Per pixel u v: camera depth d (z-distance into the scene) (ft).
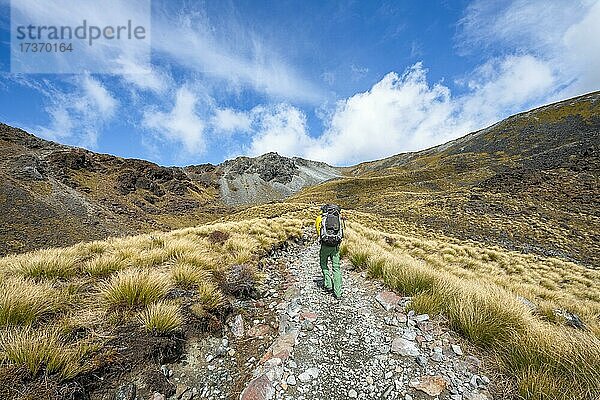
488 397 12.03
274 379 13.09
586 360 12.73
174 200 594.65
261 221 54.44
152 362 12.98
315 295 23.15
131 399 11.24
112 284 17.03
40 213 315.78
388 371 13.69
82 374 11.04
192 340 15.34
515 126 625.41
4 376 10.00
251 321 18.80
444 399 11.96
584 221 138.41
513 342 14.38
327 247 23.85
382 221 132.77
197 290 19.30
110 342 12.85
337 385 12.87
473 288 21.48
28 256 23.35
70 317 14.11
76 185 460.55
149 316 14.34
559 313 25.96
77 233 303.07
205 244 31.58
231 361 14.90
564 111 584.81
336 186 536.83
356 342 16.15
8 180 352.90
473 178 423.64
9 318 13.14
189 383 13.01
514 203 168.45
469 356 14.58
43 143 622.54
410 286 22.54
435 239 111.04
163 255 25.17
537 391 11.44
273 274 28.66
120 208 436.76
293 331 17.20
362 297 22.74
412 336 16.39
